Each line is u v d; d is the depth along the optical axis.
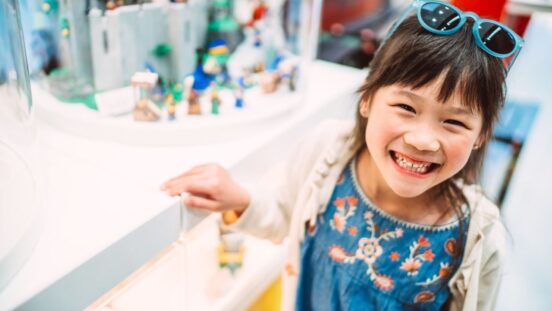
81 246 0.48
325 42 1.25
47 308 0.44
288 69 0.97
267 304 1.02
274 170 0.88
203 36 0.91
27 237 0.46
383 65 0.56
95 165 0.65
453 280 0.64
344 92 1.05
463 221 0.63
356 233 0.69
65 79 0.77
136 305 0.64
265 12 1.06
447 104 0.51
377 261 0.67
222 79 0.92
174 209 0.58
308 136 0.78
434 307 0.67
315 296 0.75
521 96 1.16
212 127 0.75
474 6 0.61
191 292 0.84
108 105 0.75
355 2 1.17
